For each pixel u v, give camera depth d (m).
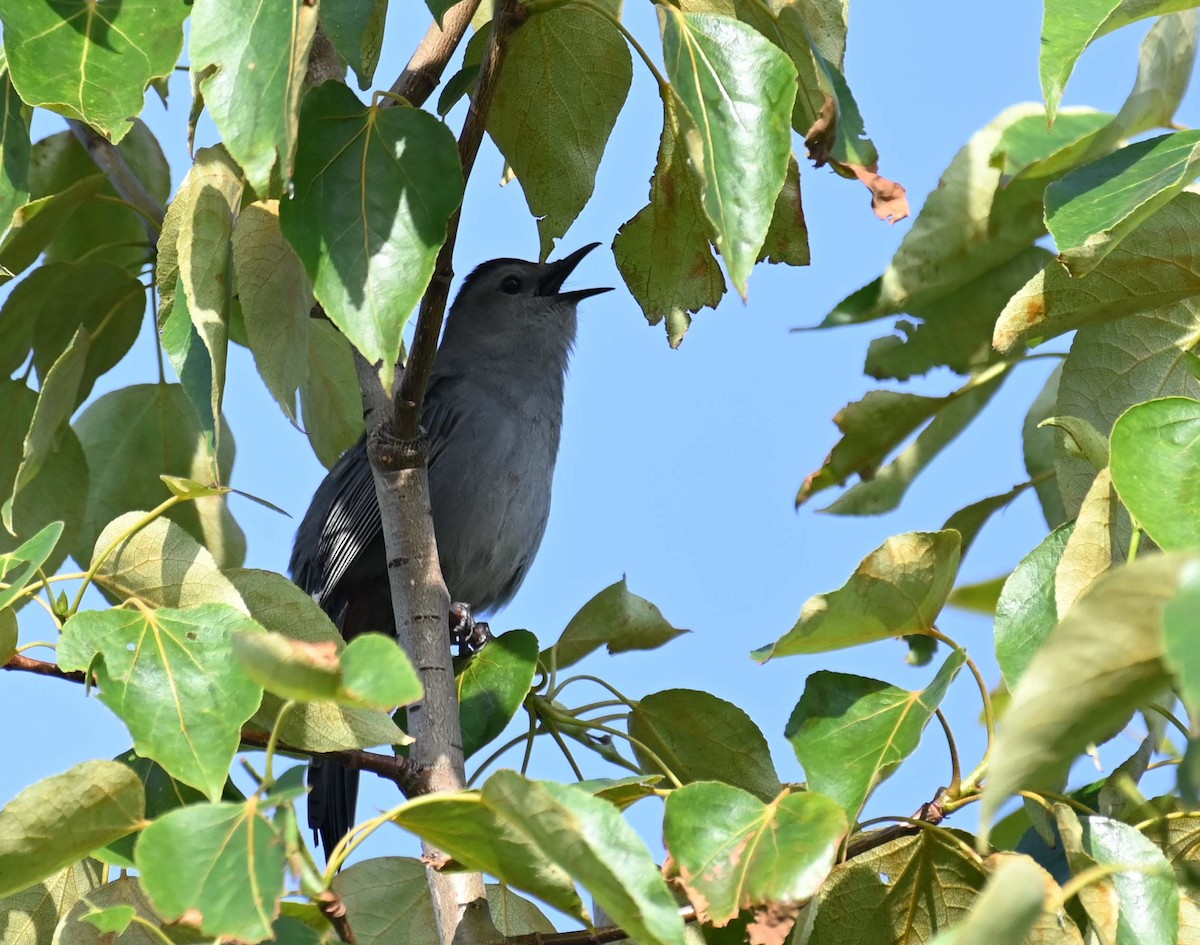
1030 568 5.84
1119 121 7.80
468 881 6.63
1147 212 5.49
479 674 7.54
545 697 7.64
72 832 5.34
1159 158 5.62
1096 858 5.57
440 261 6.85
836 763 5.91
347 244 5.86
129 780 5.37
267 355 7.04
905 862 6.30
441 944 6.54
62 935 5.66
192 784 5.50
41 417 7.94
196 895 4.54
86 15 6.26
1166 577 3.84
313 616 6.79
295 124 5.41
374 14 7.00
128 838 5.90
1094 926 5.41
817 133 6.62
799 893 5.17
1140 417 5.15
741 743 7.50
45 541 6.04
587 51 7.92
